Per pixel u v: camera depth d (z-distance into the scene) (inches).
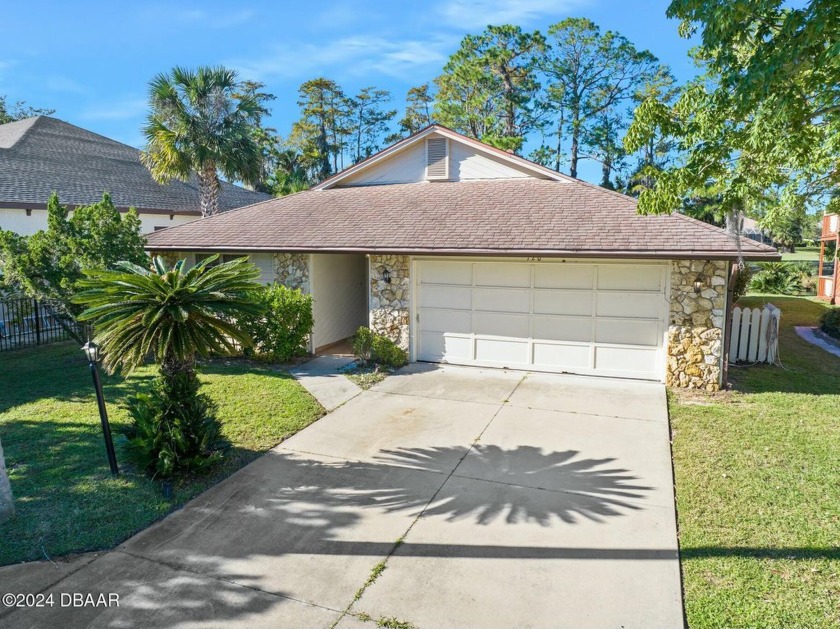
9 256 433.4
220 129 748.6
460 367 453.7
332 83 1936.5
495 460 266.4
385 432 306.5
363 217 505.7
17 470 252.7
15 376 421.4
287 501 226.7
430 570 178.2
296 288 506.9
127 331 225.9
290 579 174.7
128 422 314.2
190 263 551.2
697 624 149.9
